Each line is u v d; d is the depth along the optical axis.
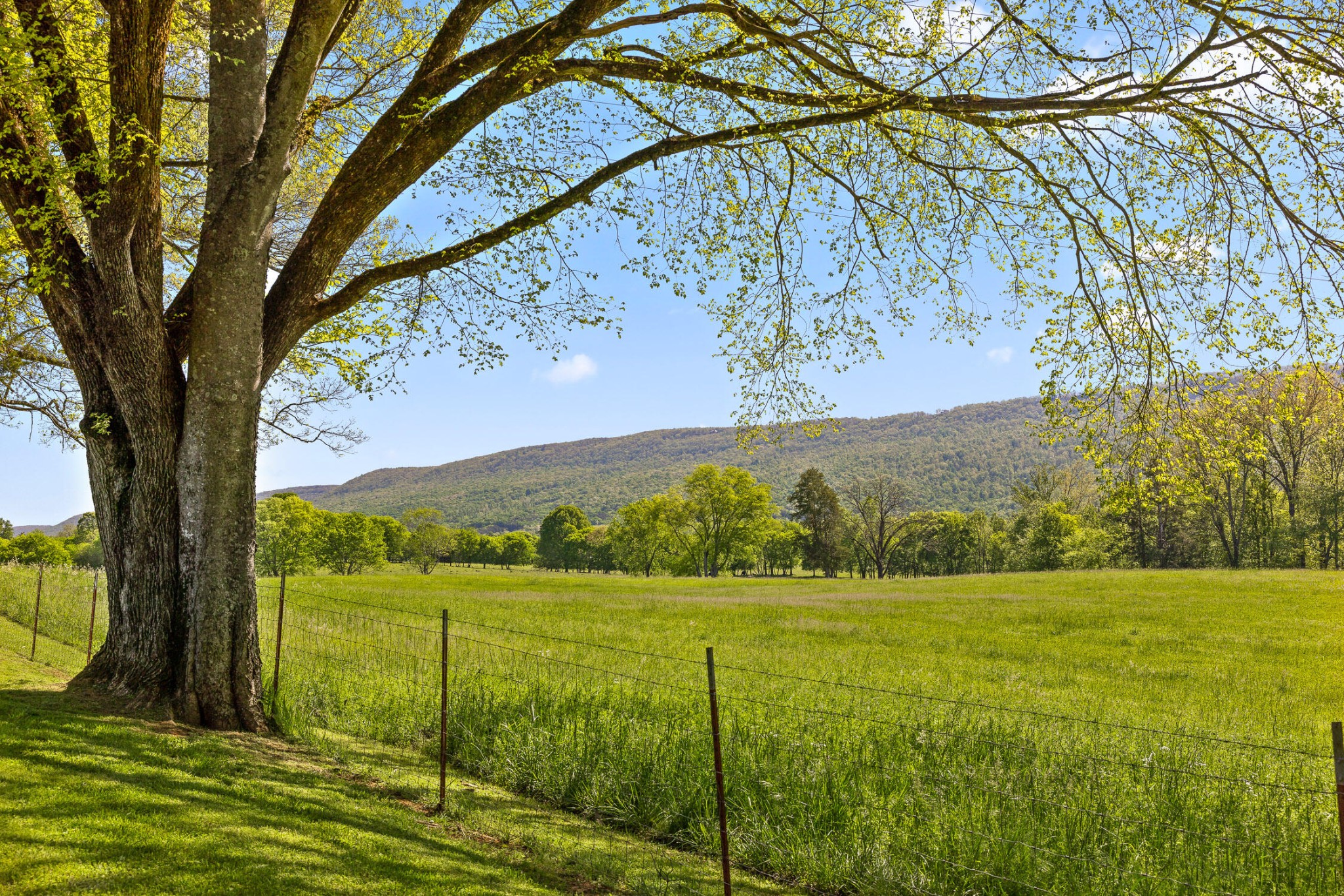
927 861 5.37
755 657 16.78
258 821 5.02
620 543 97.88
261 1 8.13
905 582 59.56
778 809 6.20
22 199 7.71
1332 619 27.17
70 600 18.09
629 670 12.90
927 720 8.86
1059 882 5.02
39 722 6.42
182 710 7.64
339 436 13.96
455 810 6.26
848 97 8.62
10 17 7.34
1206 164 8.65
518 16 9.48
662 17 8.59
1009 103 8.27
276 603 22.05
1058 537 81.38
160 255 8.12
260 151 7.89
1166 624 26.09
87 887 3.65
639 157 9.06
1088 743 8.02
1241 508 64.12
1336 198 7.67
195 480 7.88
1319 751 8.98
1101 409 8.62
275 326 8.52
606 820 6.70
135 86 7.30
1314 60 7.28
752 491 87.38
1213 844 5.35
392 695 10.02
